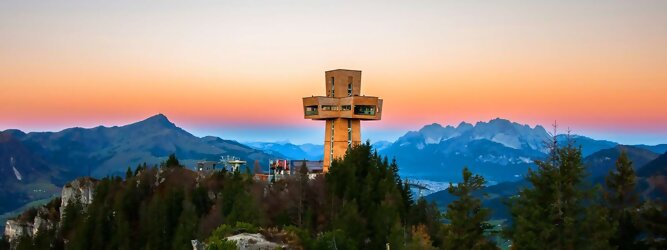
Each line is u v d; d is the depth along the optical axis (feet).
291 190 579.07
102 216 637.30
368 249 444.14
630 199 307.37
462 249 351.25
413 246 390.42
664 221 281.74
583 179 296.71
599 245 270.46
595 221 277.64
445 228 377.09
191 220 542.98
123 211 646.74
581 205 290.76
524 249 288.51
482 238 355.77
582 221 282.56
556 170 292.61
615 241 293.43
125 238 587.27
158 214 588.09
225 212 542.57
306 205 550.77
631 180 308.60
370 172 578.25
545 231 283.38
